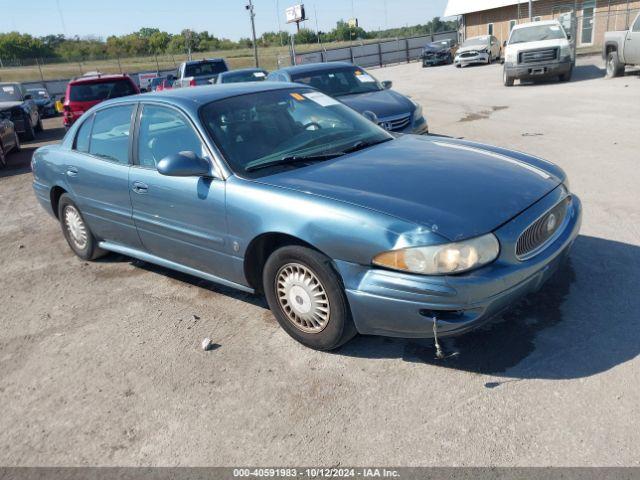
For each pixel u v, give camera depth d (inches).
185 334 159.9
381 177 138.0
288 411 122.4
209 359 145.9
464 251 115.3
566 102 498.0
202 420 123.0
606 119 399.2
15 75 2023.9
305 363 139.0
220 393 131.5
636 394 114.0
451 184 133.0
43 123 931.3
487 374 126.0
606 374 121.0
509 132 390.6
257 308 170.6
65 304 190.1
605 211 216.1
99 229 205.3
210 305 176.4
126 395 135.0
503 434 107.8
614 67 621.0
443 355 134.4
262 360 142.6
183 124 162.4
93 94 567.2
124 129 183.5
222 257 154.9
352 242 123.0
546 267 130.0
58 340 165.8
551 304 150.9
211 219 152.2
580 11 1156.5
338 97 365.4
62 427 126.4
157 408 128.8
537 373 124.2
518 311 149.4
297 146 159.6
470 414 114.3
